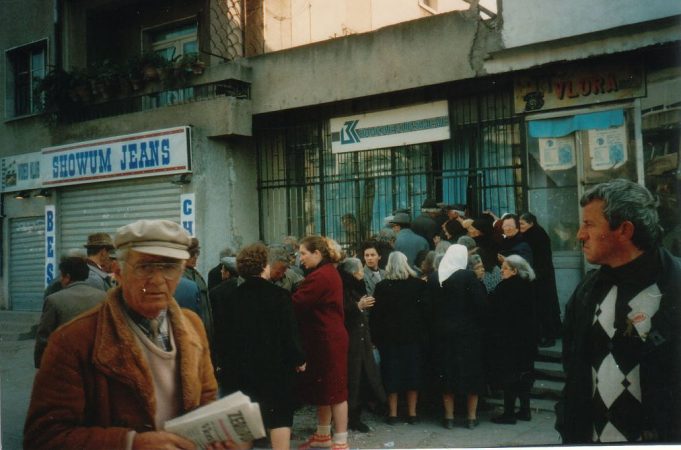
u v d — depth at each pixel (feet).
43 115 39.34
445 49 27.14
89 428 5.90
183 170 32.12
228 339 13.34
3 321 36.42
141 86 35.86
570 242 24.94
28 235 40.70
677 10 21.77
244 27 34.24
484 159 27.68
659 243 7.05
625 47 22.66
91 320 6.28
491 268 20.39
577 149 24.64
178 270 6.56
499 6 25.48
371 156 30.94
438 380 18.03
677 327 6.62
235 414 6.06
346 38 29.96
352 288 18.08
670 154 22.61
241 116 32.40
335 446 15.35
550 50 24.23
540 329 22.17
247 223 33.96
